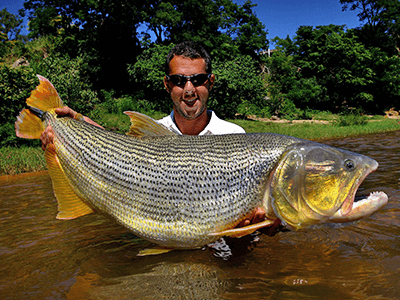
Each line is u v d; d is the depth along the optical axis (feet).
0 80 11.53
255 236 2.94
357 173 2.37
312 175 2.41
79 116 3.03
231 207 2.47
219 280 2.19
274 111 29.55
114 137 2.78
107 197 2.70
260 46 32.96
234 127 3.61
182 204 2.50
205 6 27.09
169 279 2.22
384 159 7.04
